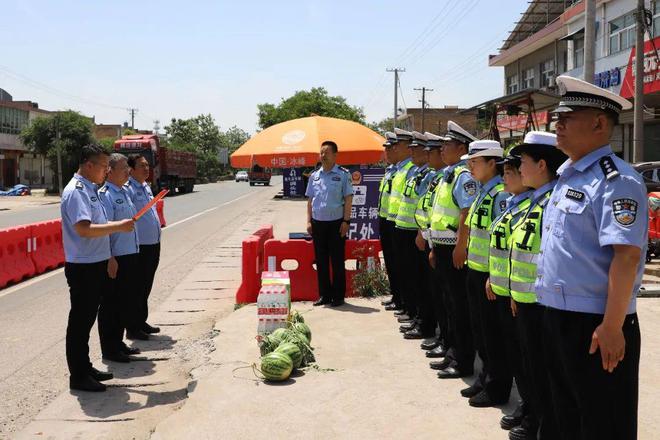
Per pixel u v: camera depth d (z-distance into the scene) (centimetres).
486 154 463
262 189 5709
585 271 286
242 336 691
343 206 834
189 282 1087
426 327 669
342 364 588
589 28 1506
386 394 507
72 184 524
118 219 632
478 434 428
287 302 648
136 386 558
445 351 601
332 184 828
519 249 377
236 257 1393
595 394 288
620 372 285
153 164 3731
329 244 838
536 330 372
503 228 423
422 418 457
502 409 472
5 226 2141
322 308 829
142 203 704
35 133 4753
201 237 1795
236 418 464
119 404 514
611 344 273
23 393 543
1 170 5434
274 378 538
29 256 1154
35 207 3341
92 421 479
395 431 436
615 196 273
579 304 288
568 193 294
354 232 1023
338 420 457
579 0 2702
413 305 710
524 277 373
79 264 526
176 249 1534
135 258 648
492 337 467
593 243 284
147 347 681
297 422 455
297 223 2141
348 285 920
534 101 1719
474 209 476
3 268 1055
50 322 798
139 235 704
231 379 550
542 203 372
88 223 512
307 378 550
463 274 532
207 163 9181
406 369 571
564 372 304
